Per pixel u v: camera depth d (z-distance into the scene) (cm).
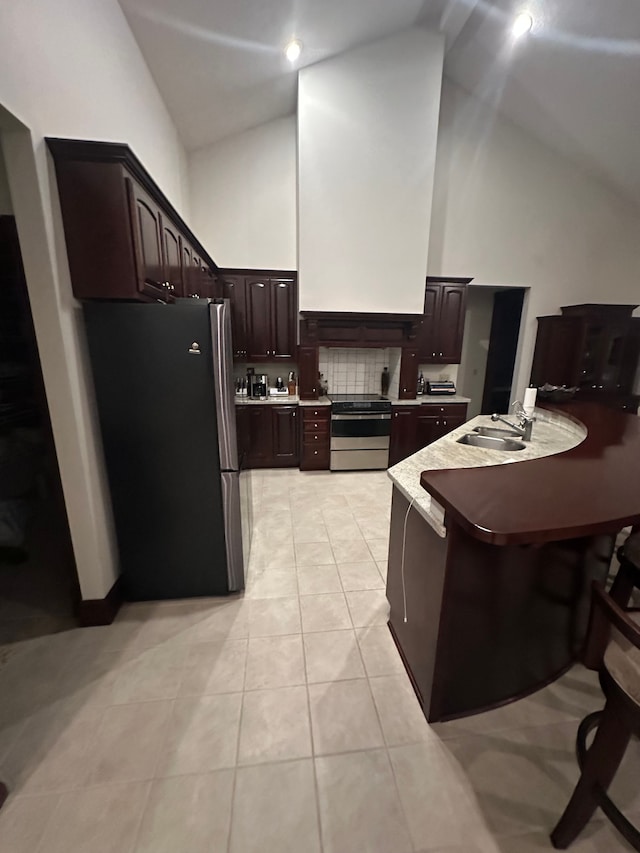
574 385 445
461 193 431
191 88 293
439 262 445
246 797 123
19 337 203
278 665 173
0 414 215
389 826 117
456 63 381
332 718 149
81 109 171
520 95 382
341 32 301
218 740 140
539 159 432
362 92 338
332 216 360
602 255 467
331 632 193
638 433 202
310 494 360
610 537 171
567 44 308
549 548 145
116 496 199
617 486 127
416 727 146
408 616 168
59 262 161
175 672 168
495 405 554
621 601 153
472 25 330
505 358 533
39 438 228
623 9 269
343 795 124
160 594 215
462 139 418
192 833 114
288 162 399
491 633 143
